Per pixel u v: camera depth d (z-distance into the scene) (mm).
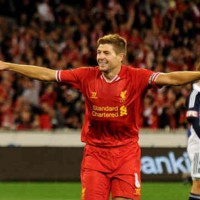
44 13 51031
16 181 35469
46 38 48031
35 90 42125
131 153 15617
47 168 35844
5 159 35438
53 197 29406
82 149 36281
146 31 50844
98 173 15617
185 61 49344
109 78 15453
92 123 15656
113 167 15570
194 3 54188
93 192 15523
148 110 41500
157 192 31688
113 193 15625
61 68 45625
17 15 51156
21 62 45719
